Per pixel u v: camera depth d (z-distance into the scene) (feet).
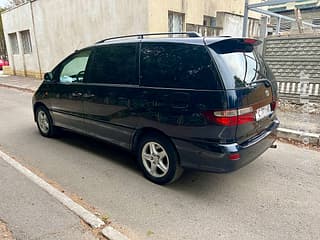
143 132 11.68
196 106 9.71
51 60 46.44
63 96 15.23
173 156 10.84
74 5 38.40
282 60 22.56
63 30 41.86
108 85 12.53
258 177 12.17
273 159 14.08
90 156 14.62
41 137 17.81
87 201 10.30
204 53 9.66
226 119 9.29
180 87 10.12
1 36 90.89
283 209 9.78
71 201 10.20
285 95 23.20
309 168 13.03
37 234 8.40
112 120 12.63
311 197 10.52
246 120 9.90
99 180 11.97
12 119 22.66
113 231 8.55
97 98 13.06
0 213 9.49
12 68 59.67
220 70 9.38
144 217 9.34
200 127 9.76
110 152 15.16
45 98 16.67
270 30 49.32
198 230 8.68
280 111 21.16
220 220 9.18
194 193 10.91
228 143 9.59
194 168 10.37
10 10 53.83
